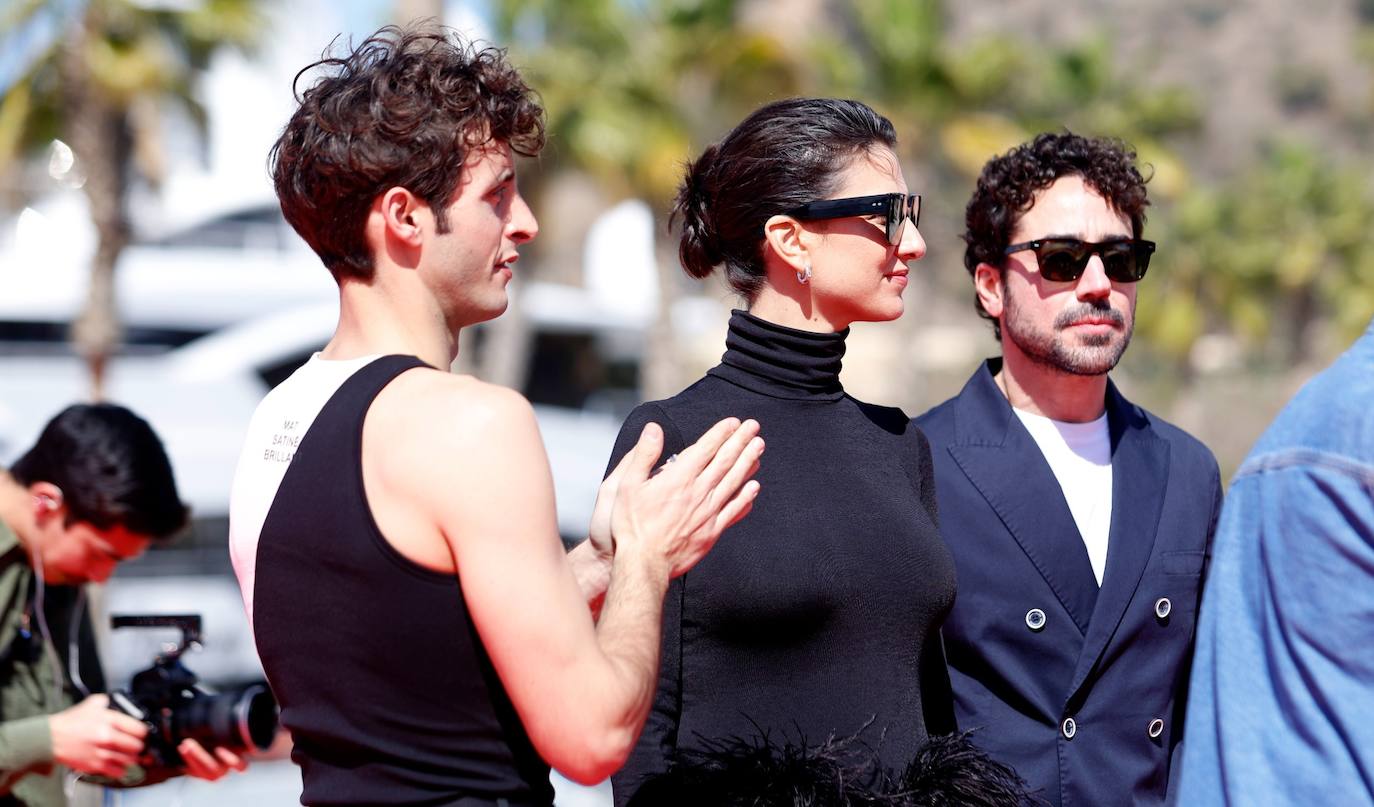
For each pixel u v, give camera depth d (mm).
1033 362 5801
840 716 4355
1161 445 5887
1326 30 164125
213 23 34156
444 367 3734
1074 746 5449
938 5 51188
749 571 4375
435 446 3348
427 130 3572
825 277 4711
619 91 42281
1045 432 5855
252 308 32031
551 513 3391
